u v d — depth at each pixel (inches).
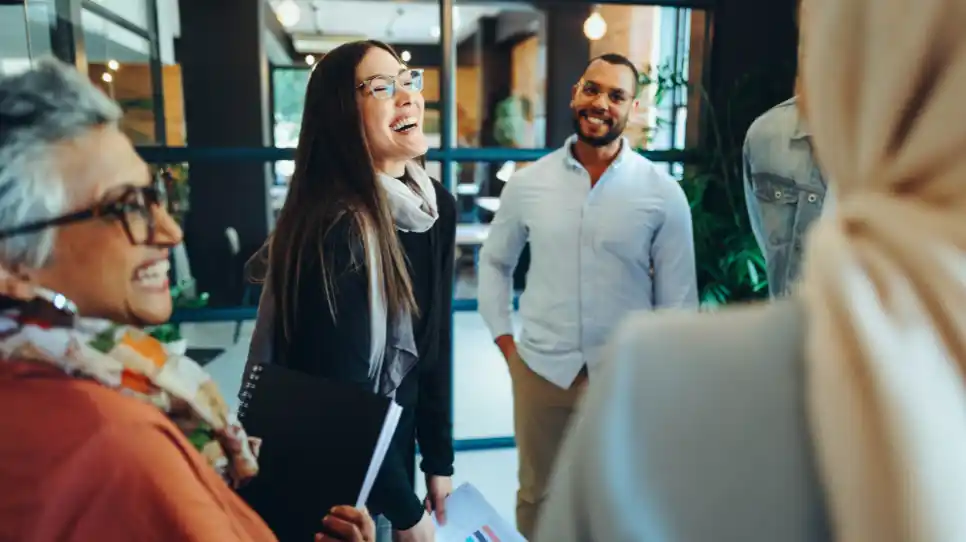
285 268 49.2
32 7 105.8
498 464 125.3
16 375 24.1
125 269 26.8
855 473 13.5
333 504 39.9
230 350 126.5
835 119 15.1
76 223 25.3
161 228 28.2
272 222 166.4
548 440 83.9
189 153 117.6
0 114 24.6
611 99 79.0
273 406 43.2
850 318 13.8
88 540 23.3
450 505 57.6
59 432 23.6
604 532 16.4
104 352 25.8
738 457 15.4
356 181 49.9
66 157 25.1
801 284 16.9
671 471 15.9
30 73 26.0
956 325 13.1
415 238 56.8
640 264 80.6
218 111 144.7
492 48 254.7
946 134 13.0
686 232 81.0
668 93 128.7
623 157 80.8
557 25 199.2
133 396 26.4
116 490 23.5
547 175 83.7
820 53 15.2
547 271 82.4
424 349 59.2
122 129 28.1
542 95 199.3
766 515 15.1
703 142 128.0
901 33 13.3
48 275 25.2
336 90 51.4
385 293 49.4
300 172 51.4
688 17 132.3
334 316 47.1
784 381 15.4
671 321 17.5
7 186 24.1
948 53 12.9
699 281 120.9
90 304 26.4
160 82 133.3
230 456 31.8
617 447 16.5
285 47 187.2
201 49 146.0
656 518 15.8
